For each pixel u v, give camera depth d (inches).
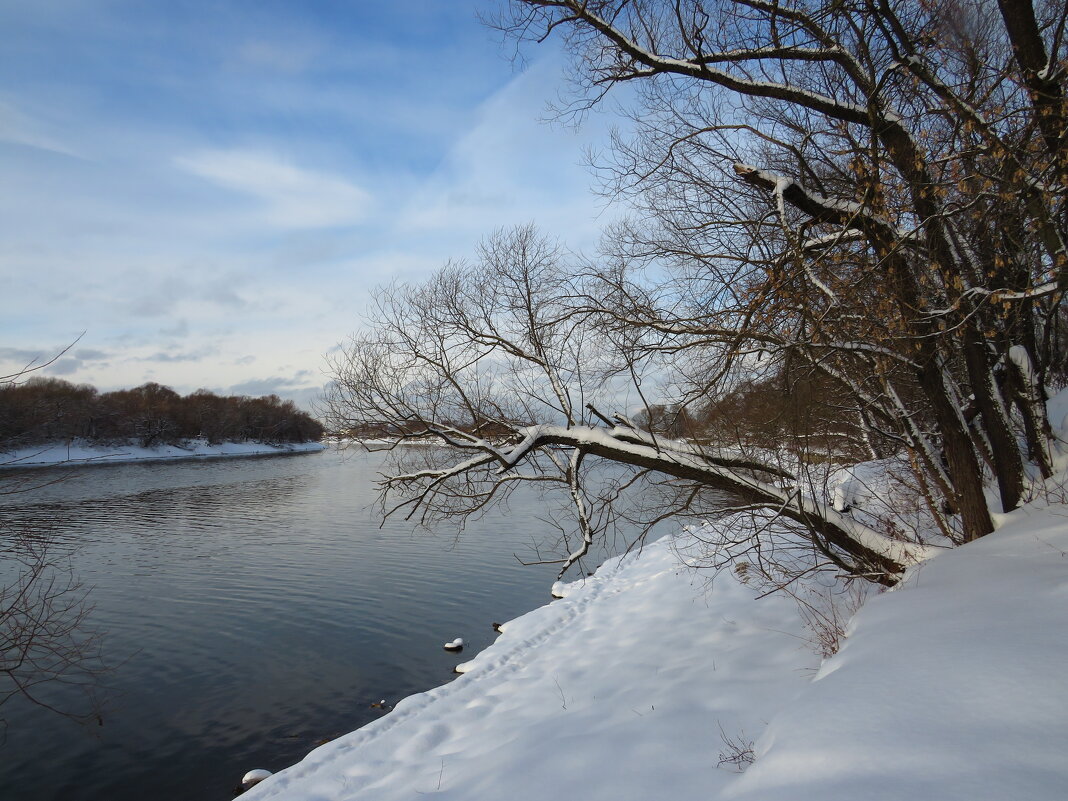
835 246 218.4
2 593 364.8
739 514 299.3
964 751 96.2
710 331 248.4
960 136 212.7
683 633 361.1
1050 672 111.2
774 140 250.8
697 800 160.4
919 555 242.8
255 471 2142.0
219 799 312.5
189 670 460.1
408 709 326.3
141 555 807.1
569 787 190.4
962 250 229.0
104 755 351.3
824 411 293.9
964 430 245.6
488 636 519.5
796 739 117.0
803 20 213.9
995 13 241.0
